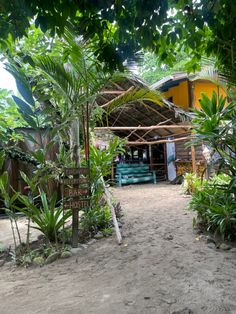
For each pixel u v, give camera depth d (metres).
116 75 3.26
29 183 3.26
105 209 4.12
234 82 3.08
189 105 8.66
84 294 2.16
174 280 2.33
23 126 4.87
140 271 2.55
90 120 4.16
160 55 2.73
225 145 3.34
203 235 3.40
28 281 2.48
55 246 3.19
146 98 4.09
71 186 3.27
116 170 9.58
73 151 3.79
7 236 3.78
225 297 2.02
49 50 3.79
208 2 2.16
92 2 1.89
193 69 3.13
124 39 2.36
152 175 10.29
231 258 2.76
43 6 1.84
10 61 3.21
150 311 1.87
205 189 3.95
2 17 1.89
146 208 5.25
